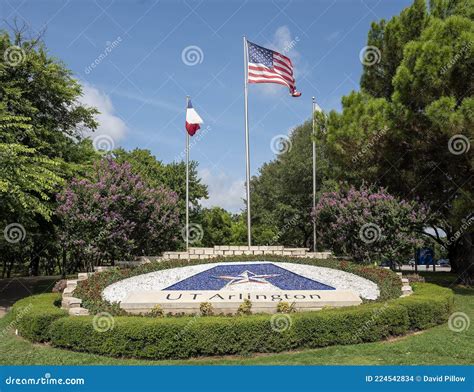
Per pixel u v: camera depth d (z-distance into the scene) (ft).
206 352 28.76
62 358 28.84
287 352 29.45
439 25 56.65
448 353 28.43
